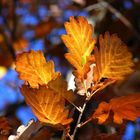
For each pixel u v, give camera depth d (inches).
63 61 91.7
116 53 25.2
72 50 25.3
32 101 23.4
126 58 25.3
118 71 25.3
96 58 25.1
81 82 25.8
